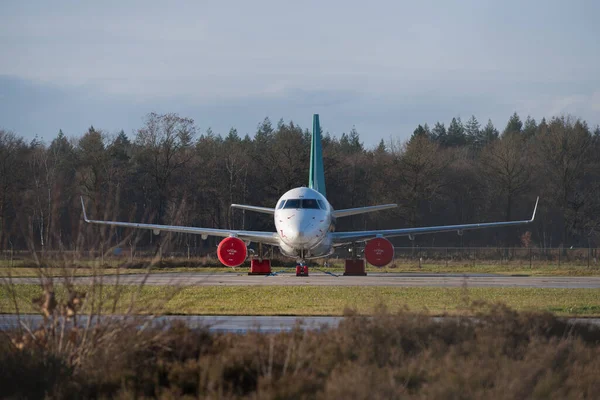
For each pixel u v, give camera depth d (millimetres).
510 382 43875
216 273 174375
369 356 50656
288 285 128000
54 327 51062
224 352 49875
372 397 40875
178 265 197875
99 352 48906
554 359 50844
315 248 164000
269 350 49281
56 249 56688
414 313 61562
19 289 107312
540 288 121312
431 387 42938
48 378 45688
